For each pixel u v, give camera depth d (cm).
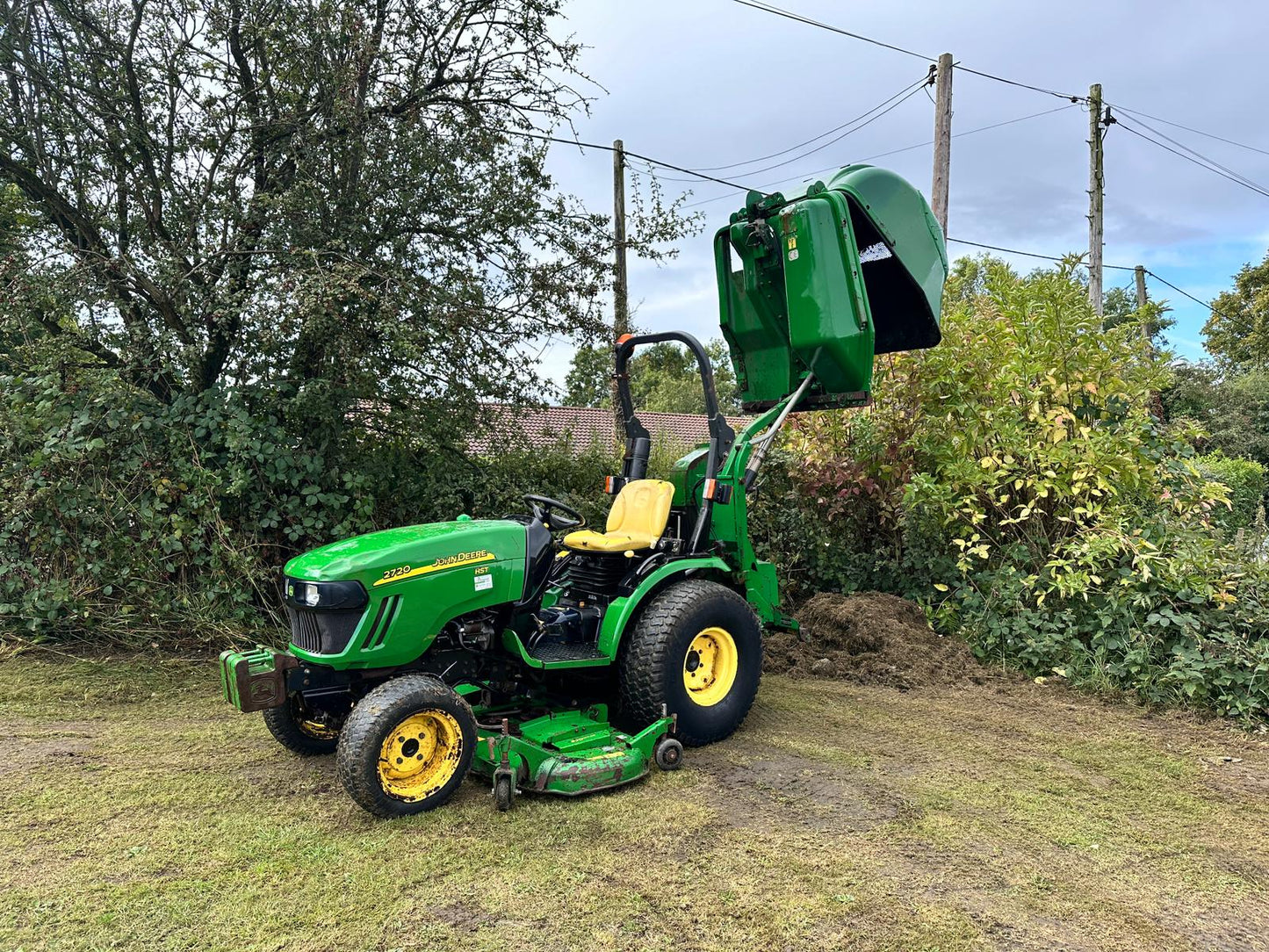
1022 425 671
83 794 367
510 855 313
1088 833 349
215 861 307
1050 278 674
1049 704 529
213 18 632
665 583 456
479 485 742
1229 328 3088
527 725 403
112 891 283
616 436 979
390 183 668
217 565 602
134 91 646
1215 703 505
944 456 674
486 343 711
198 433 611
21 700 499
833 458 739
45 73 631
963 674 578
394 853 314
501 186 709
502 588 392
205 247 633
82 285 595
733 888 292
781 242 518
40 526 591
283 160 672
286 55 636
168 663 574
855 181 540
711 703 443
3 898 278
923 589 682
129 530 607
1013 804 376
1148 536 594
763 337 557
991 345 686
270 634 620
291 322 594
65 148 655
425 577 366
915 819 355
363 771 329
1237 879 313
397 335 602
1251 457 1997
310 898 281
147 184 669
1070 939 268
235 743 436
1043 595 592
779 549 760
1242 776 419
